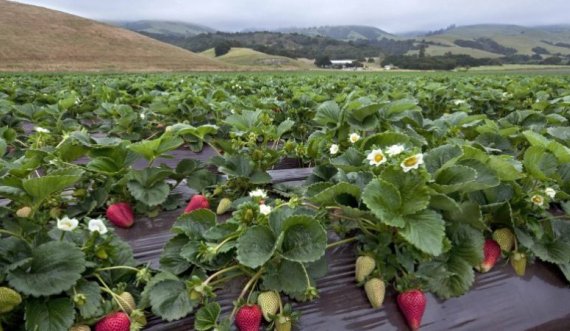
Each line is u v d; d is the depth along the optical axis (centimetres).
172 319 42
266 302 43
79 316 41
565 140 79
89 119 160
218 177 79
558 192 58
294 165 107
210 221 52
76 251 42
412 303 47
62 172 58
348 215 51
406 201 47
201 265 46
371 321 48
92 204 64
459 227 52
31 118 125
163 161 116
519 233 54
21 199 53
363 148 65
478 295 53
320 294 50
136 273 48
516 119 103
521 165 60
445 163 51
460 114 95
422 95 180
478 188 51
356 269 50
